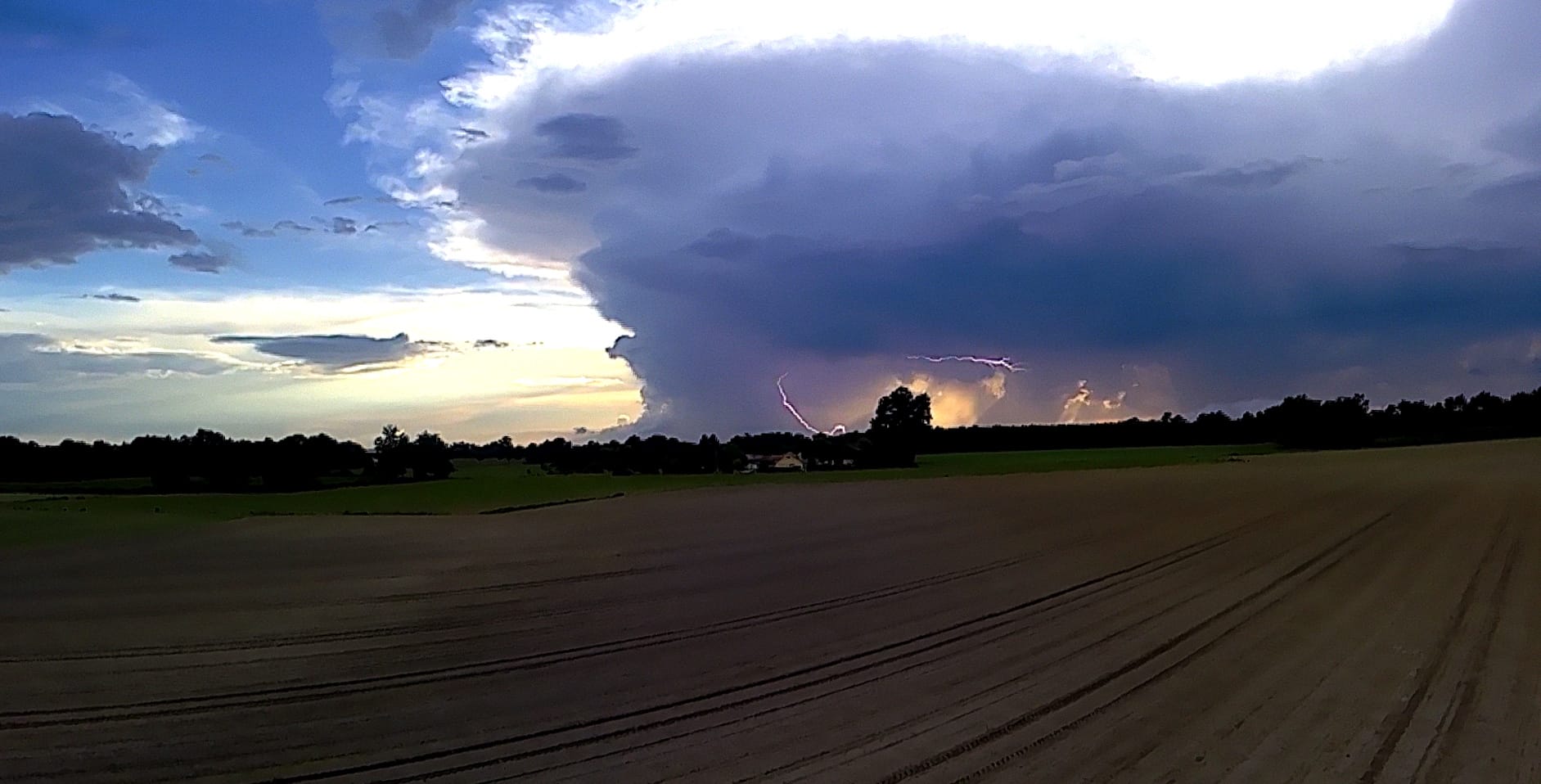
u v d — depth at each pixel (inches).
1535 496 1358.3
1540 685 390.3
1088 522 1086.4
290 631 530.9
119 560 868.6
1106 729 331.9
